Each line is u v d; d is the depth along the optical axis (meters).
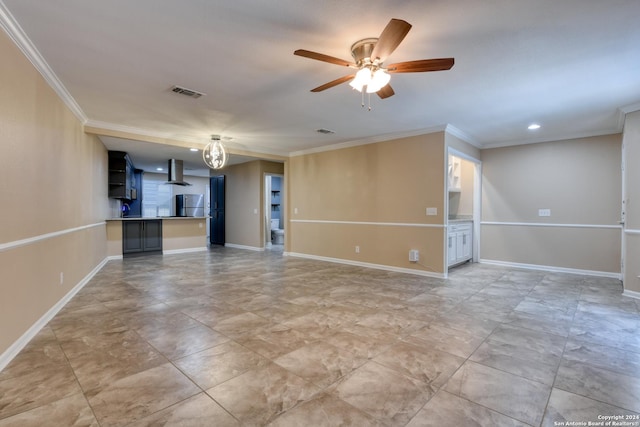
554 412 1.68
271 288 4.23
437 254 4.96
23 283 2.45
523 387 1.91
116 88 3.35
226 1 1.96
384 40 2.01
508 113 4.20
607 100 3.68
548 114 4.23
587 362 2.22
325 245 6.57
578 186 5.29
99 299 3.70
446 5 2.00
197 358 2.26
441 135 4.90
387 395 1.83
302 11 2.06
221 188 9.41
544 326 2.90
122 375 2.02
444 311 3.31
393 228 5.48
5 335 2.16
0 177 2.11
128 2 1.95
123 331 2.73
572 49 2.54
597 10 2.05
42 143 2.85
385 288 4.25
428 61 2.21
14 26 2.18
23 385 1.90
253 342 2.53
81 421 1.58
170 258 6.85
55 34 2.32
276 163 8.52
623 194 4.23
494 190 6.11
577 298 3.80
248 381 1.96
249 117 4.42
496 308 3.41
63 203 3.46
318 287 4.29
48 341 2.53
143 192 10.20
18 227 2.37
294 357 2.28
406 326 2.89
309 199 6.88
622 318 3.10
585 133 5.18
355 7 2.02
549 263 5.54
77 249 4.04
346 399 1.79
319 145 6.42
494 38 2.38
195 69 2.92
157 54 2.64
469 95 3.54
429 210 5.04
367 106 3.93
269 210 9.48
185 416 1.63
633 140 3.86
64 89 3.33
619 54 2.62
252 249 8.34
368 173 5.83
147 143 5.83
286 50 2.58
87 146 4.64
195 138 5.67
